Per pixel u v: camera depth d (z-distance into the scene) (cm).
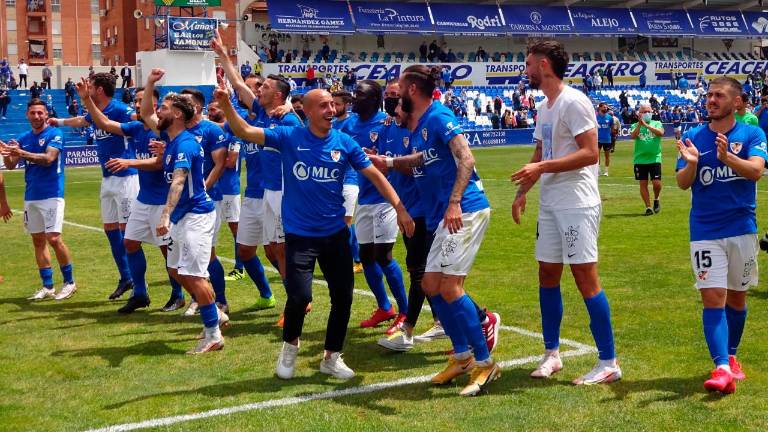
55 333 692
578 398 508
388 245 692
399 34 4638
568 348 621
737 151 520
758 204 1531
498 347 632
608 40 5262
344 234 565
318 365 594
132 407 500
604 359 540
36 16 7556
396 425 464
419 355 622
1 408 500
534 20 4909
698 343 627
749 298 777
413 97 545
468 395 517
